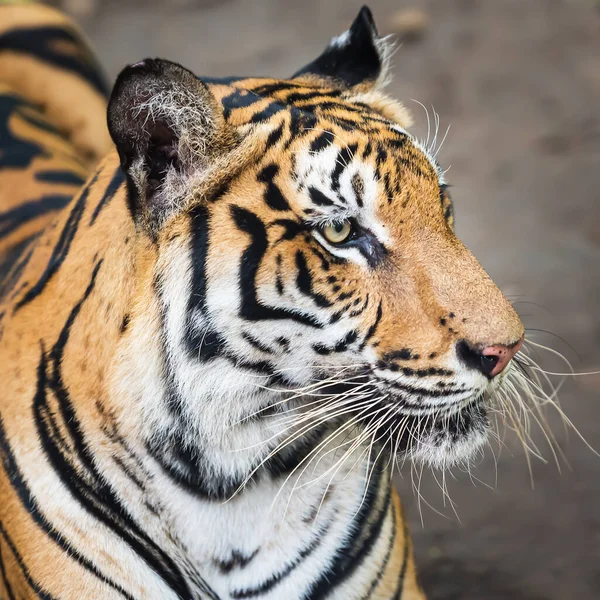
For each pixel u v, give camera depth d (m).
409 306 4.67
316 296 4.64
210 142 4.56
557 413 9.02
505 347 4.61
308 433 5.04
